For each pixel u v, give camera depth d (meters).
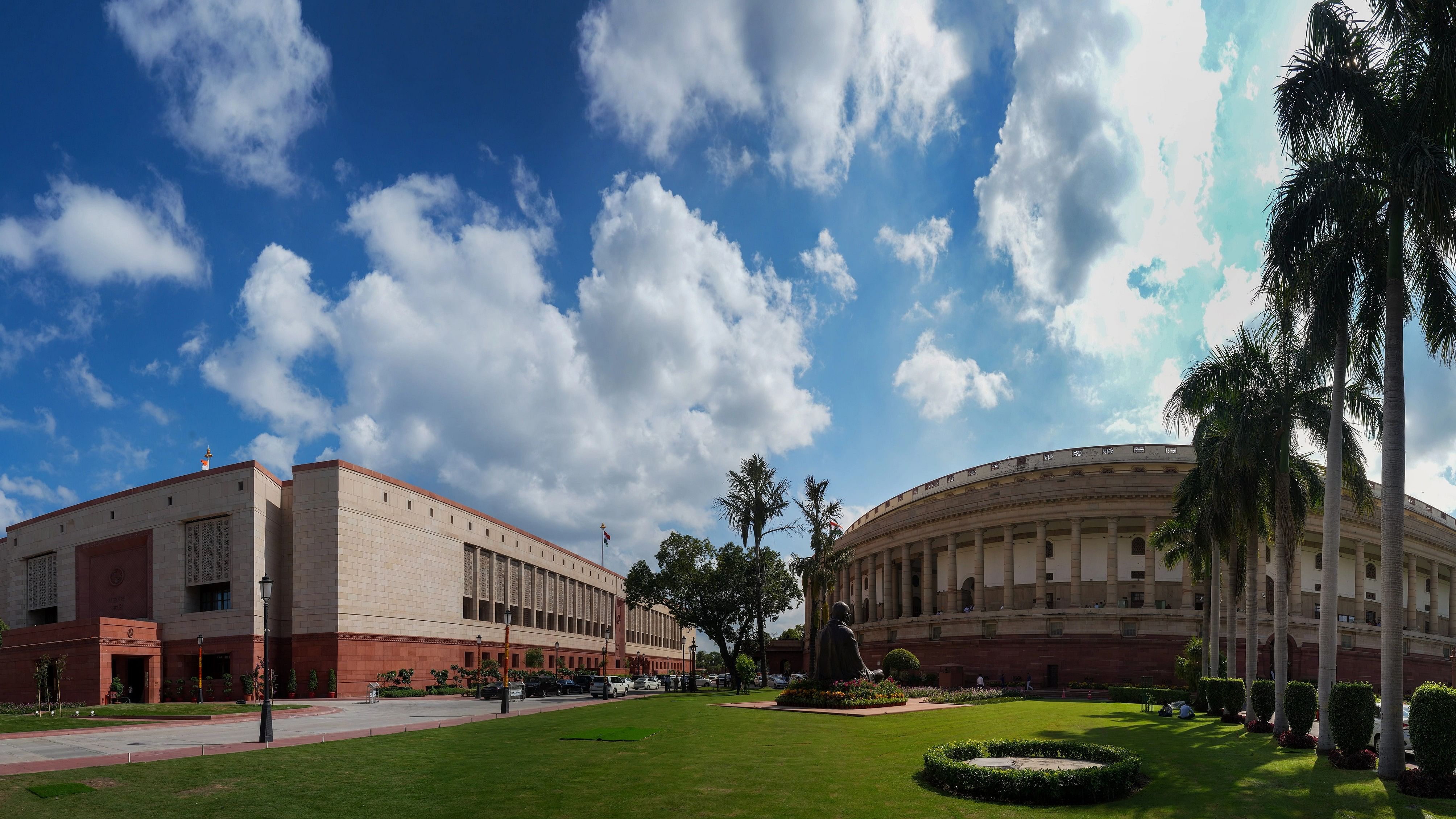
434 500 76.12
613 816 15.81
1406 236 22.30
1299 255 23.20
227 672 64.94
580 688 73.62
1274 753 23.30
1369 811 16.34
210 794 17.98
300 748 25.61
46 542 80.38
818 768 20.95
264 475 66.19
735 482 64.19
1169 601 68.25
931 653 74.31
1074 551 68.44
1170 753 23.33
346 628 63.72
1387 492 20.70
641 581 81.12
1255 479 30.94
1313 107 21.62
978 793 17.58
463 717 40.38
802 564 71.31
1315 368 24.66
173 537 68.38
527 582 95.44
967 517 75.44
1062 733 28.05
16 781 19.44
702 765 21.41
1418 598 78.38
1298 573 67.62
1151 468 71.88
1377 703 23.05
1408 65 21.03
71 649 62.06
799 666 101.38
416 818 15.71
